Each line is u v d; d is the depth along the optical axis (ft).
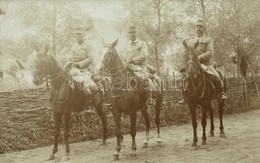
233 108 65.10
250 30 66.44
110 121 44.09
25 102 42.98
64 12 74.33
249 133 38.58
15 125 38.75
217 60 70.85
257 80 77.87
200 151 30.22
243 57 70.08
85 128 41.81
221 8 69.92
